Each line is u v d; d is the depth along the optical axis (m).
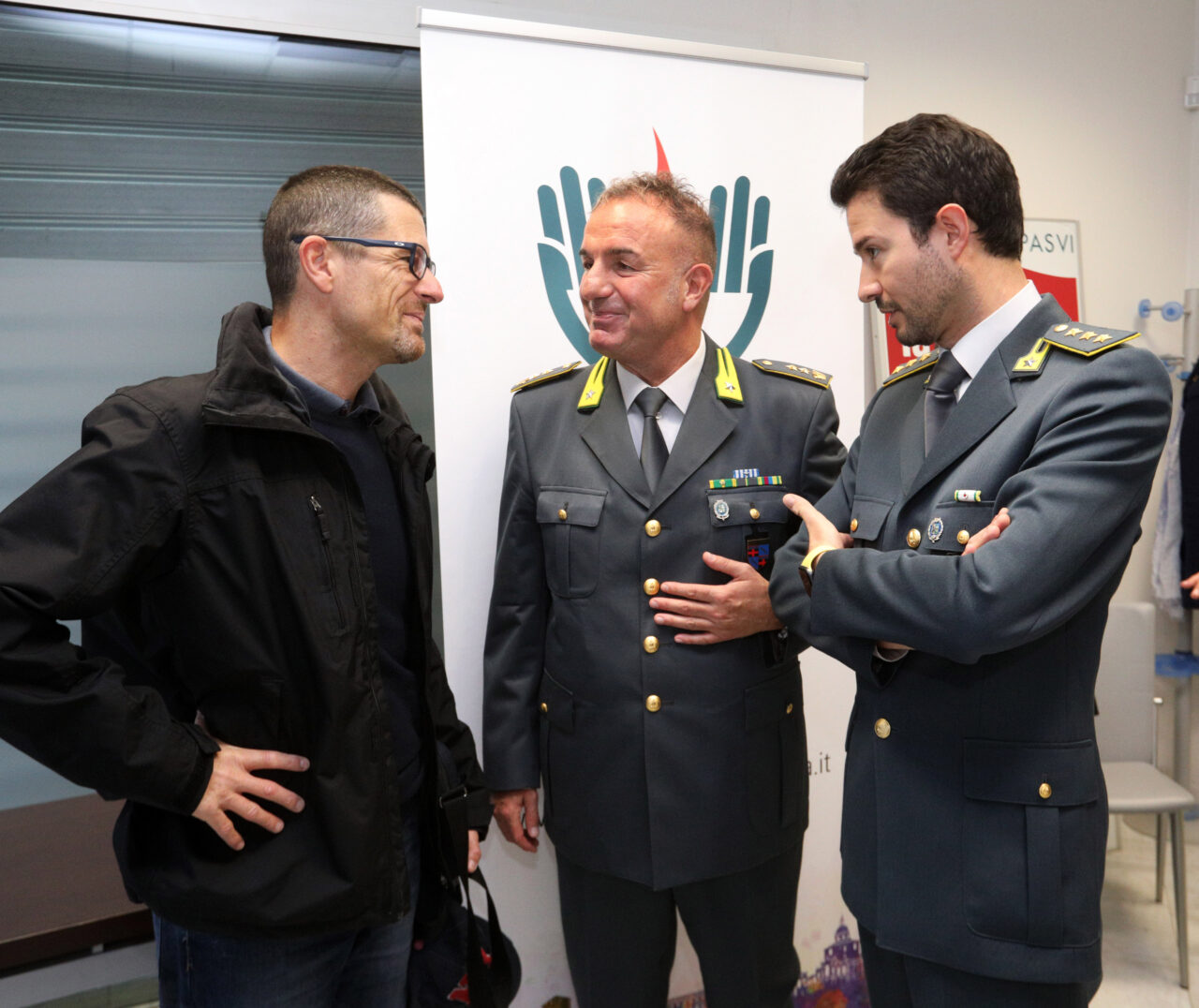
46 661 1.07
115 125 2.04
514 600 1.68
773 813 1.59
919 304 1.18
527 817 1.71
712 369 1.64
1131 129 2.92
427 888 1.50
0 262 2.02
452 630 1.79
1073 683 1.12
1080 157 2.87
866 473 1.30
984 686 1.12
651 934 1.65
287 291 1.32
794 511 1.33
